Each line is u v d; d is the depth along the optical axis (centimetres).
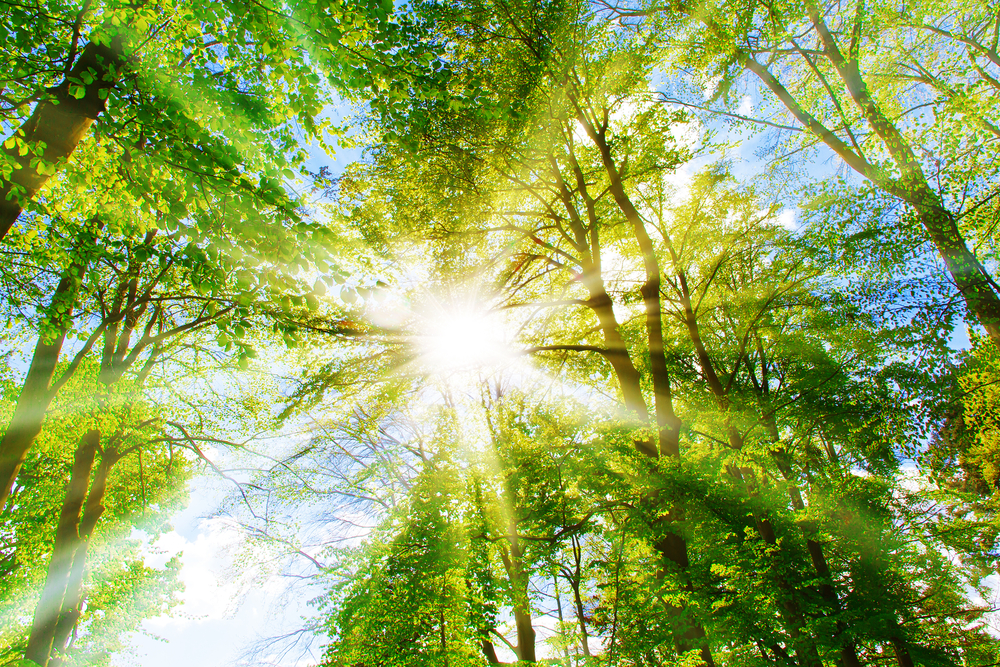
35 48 541
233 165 566
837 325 1004
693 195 1286
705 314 1364
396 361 1021
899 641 894
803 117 1073
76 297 746
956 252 823
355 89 616
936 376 830
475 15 966
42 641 1018
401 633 841
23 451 846
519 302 1269
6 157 475
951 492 977
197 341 1390
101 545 1487
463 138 1030
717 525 873
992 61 946
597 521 992
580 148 1285
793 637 880
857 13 962
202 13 541
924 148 922
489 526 1087
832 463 1062
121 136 543
